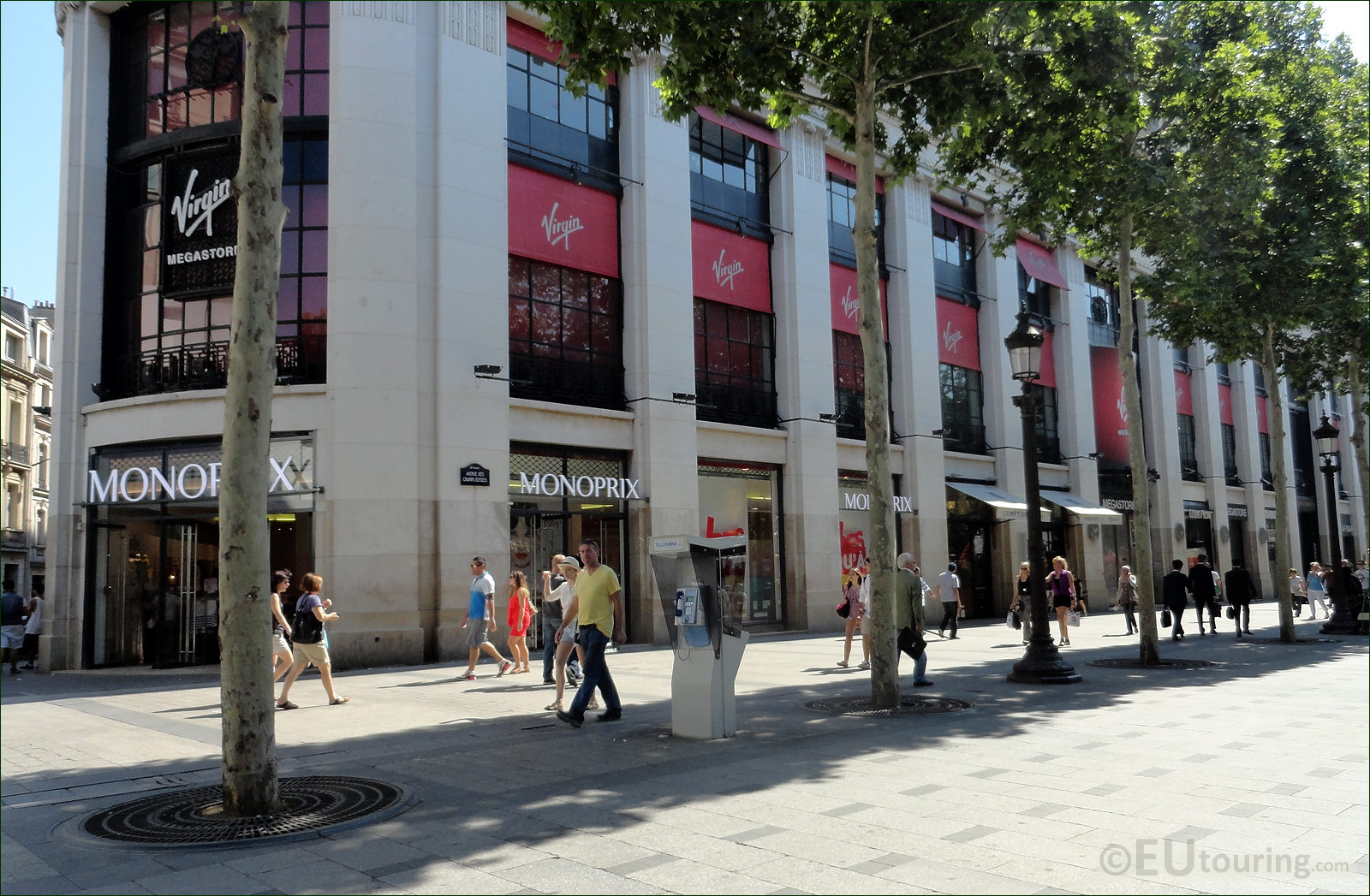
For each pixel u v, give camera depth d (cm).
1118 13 1170
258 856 501
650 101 2092
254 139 626
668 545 862
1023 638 2020
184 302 1741
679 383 2061
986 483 2895
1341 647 1719
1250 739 795
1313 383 2338
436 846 512
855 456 2488
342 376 1598
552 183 1947
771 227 2375
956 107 1184
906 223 2703
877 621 1011
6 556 4428
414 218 1681
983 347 2977
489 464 1719
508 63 1905
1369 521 2228
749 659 1614
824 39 1155
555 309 1930
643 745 814
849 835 514
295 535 1680
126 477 1689
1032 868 455
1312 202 1742
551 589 1318
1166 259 1673
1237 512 4047
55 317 1809
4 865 493
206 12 1811
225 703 592
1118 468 3381
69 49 1852
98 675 1622
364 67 1669
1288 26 1597
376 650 1557
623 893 430
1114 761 705
